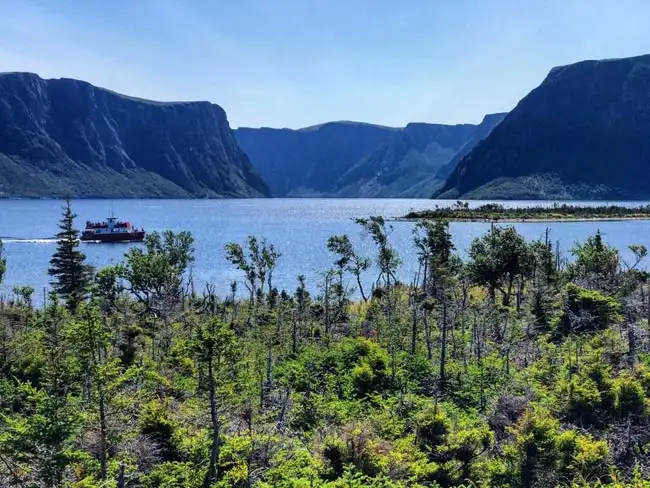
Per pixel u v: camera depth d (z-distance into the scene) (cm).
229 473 1983
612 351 3316
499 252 6050
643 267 9350
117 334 3828
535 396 2823
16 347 3562
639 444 2275
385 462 2081
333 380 3422
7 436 1716
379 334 4538
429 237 7369
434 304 4647
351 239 15238
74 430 1759
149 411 2319
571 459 2117
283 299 6462
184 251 7481
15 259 11762
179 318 5181
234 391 2630
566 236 15088
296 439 2441
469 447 2202
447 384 3322
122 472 1755
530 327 4484
